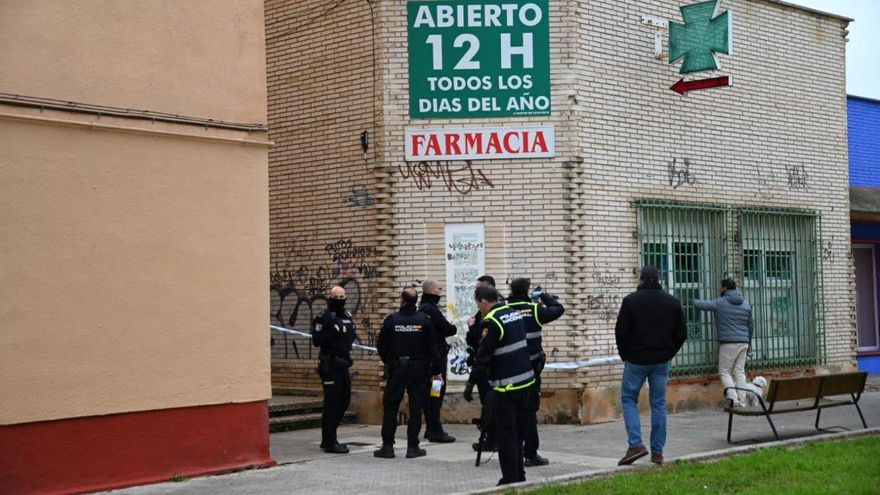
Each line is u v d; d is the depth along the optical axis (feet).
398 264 46.60
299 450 39.27
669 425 45.44
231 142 35.12
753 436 41.14
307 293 49.85
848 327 60.03
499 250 46.42
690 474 31.50
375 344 46.91
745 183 54.85
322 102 49.57
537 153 46.47
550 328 46.19
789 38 57.77
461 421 46.11
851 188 67.15
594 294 46.91
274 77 51.83
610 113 48.26
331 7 49.29
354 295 47.85
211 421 33.91
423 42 46.85
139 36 32.96
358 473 33.86
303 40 50.52
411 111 46.83
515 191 46.50
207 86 34.63
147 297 32.55
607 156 48.01
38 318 30.04
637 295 34.27
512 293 34.91
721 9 54.13
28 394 29.68
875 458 34.01
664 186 50.60
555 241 46.26
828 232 59.31
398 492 30.22
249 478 33.12
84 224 31.24
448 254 46.50
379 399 46.70
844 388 42.22
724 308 50.67
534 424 34.32
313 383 49.73
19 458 29.43
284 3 51.44
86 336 31.04
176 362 33.12
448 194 46.60
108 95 32.07
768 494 27.99
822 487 28.89
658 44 50.42
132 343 32.09
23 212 29.96
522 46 46.73
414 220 46.60
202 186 34.27
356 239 47.91
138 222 32.50
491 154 46.55
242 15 35.88
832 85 60.13
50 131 30.68
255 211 35.68
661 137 50.65
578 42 47.01
